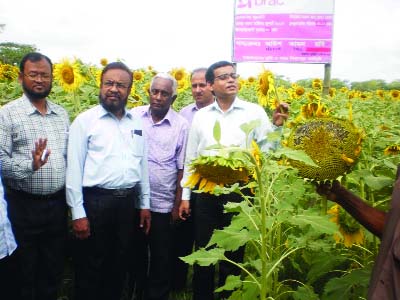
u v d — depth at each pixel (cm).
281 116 380
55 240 395
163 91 429
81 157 380
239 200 392
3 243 322
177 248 471
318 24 827
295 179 316
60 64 555
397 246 176
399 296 173
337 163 219
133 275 461
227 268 398
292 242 313
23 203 376
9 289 401
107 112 387
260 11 829
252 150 252
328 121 227
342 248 367
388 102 1164
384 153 413
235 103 402
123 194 388
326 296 283
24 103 379
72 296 447
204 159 218
